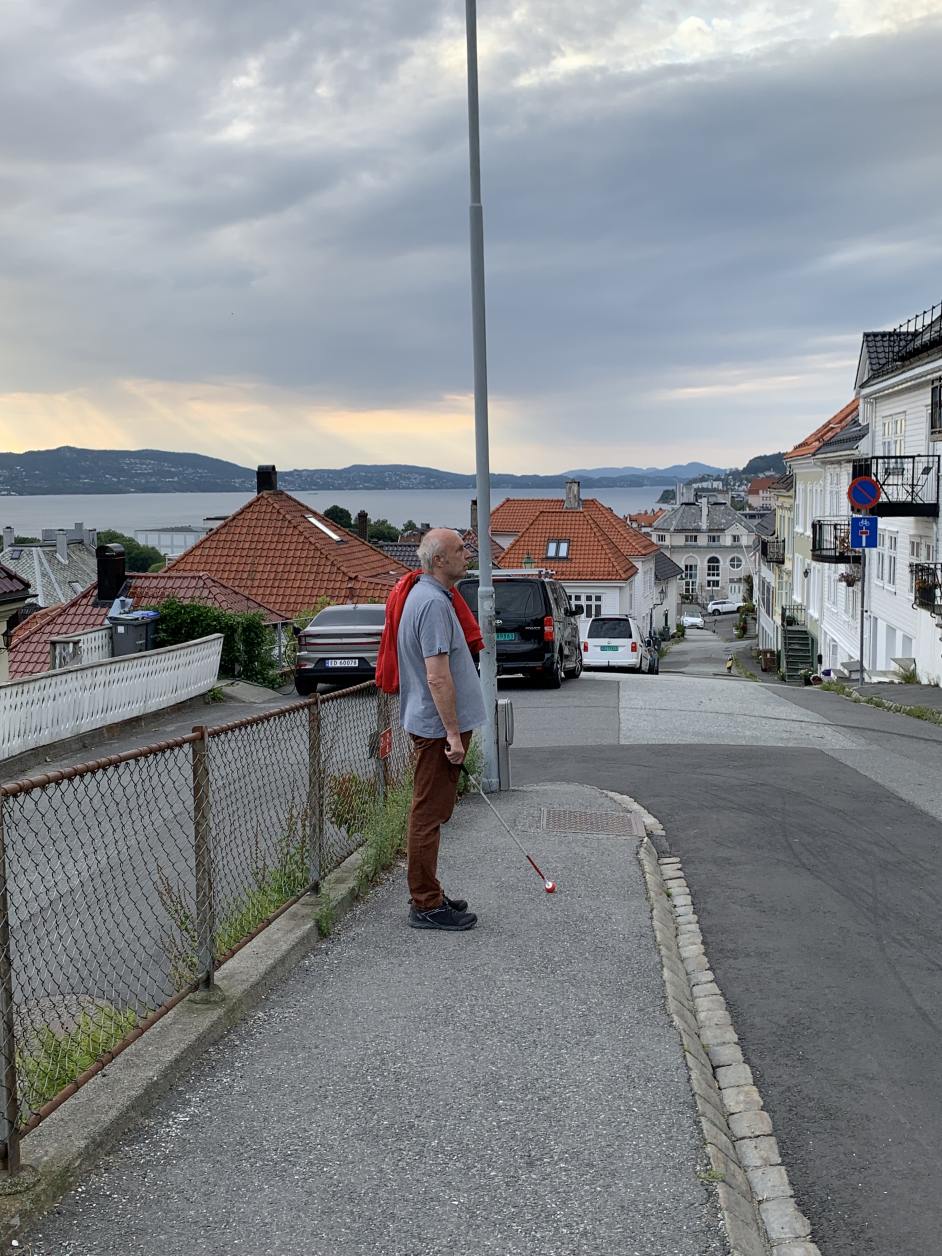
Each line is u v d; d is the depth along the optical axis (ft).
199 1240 11.05
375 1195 11.93
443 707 19.70
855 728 55.93
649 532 504.02
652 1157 12.83
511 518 255.50
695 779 40.16
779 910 24.47
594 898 23.32
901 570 104.68
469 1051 15.67
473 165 34.96
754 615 352.28
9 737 44.11
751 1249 11.37
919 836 31.45
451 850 27.50
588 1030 16.47
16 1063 12.67
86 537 247.09
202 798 16.66
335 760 27.50
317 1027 16.48
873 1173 13.57
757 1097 15.44
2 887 11.55
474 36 34.68
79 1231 11.17
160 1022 15.80
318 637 68.39
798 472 176.65
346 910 22.30
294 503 133.49
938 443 92.12
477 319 35.37
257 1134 13.21
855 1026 18.08
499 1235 11.25
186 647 61.67
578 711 60.85
